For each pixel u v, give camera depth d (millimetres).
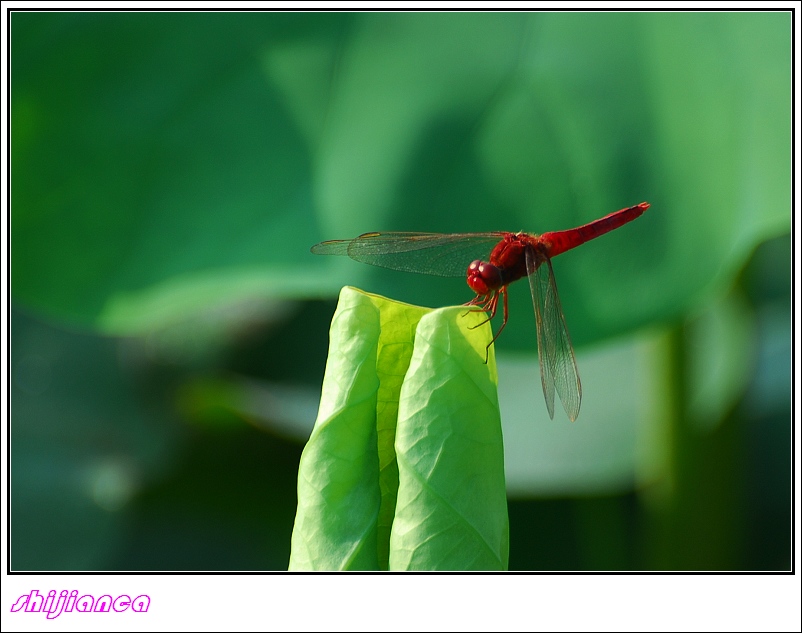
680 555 576
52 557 581
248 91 555
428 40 551
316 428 463
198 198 550
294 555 463
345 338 464
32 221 550
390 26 554
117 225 550
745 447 577
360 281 542
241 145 552
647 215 537
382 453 466
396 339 466
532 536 583
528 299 544
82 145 554
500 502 462
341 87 552
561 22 548
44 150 553
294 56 555
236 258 545
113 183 552
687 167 536
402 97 548
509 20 550
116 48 559
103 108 556
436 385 461
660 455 576
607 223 533
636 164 539
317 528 462
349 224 542
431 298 543
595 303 537
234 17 559
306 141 551
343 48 554
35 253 549
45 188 552
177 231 549
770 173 529
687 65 540
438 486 459
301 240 544
